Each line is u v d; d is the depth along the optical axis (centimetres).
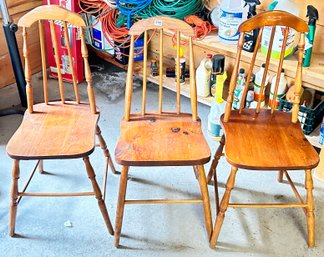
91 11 280
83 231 182
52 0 278
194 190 204
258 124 173
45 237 179
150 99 278
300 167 152
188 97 273
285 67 199
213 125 233
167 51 285
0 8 231
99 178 211
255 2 204
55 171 215
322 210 192
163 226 184
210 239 175
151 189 204
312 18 187
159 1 244
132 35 166
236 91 237
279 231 182
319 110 218
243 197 199
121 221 168
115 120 255
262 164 152
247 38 211
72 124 173
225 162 221
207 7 251
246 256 171
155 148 159
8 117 259
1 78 288
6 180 210
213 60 241
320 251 173
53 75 301
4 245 175
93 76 302
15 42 243
